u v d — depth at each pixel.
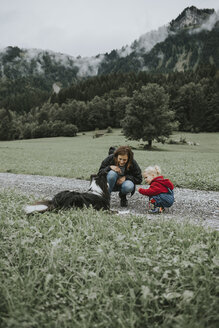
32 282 3.07
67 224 5.27
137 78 189.75
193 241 4.30
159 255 3.69
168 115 68.75
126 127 69.50
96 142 82.56
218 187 11.17
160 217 6.04
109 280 3.14
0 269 3.41
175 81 171.38
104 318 2.64
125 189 7.38
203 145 78.00
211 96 131.25
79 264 3.55
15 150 48.06
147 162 24.31
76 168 19.16
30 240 4.22
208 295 2.84
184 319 2.52
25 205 6.78
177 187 11.79
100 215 5.63
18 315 2.62
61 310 2.81
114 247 4.14
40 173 17.05
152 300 2.85
